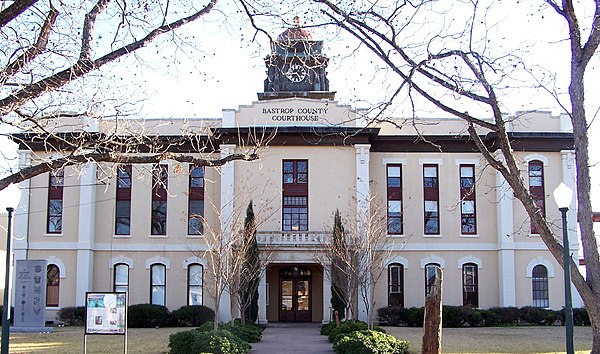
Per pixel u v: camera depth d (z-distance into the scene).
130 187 42.75
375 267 32.78
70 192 42.06
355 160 41.69
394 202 43.00
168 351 24.39
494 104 17.84
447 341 29.06
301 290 43.22
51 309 41.16
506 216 42.31
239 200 40.72
